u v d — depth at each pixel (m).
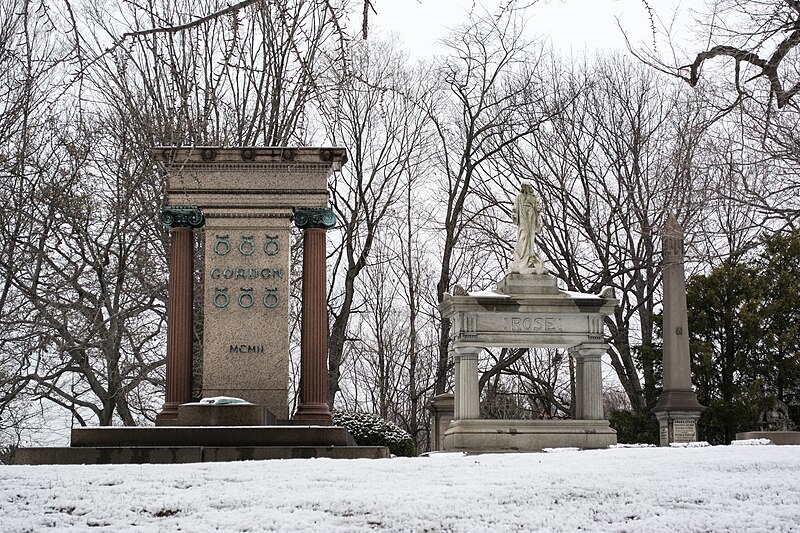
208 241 23.28
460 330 30.19
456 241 43.12
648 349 37.41
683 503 12.88
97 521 11.80
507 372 43.91
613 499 13.08
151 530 11.27
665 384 34.56
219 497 12.93
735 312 36.16
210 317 23.02
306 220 23.55
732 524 11.67
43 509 12.41
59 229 29.38
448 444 29.77
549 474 15.06
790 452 19.00
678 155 19.06
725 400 35.34
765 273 37.50
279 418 22.72
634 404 40.62
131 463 17.92
